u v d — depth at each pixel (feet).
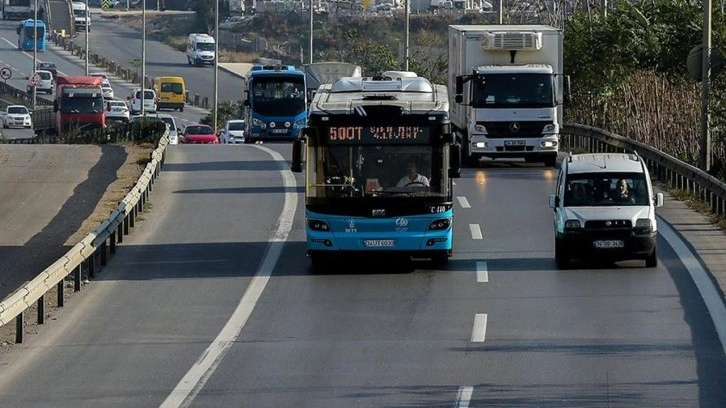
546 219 222.28
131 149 386.11
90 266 176.55
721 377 112.57
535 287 162.71
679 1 340.59
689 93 330.34
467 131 304.50
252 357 125.70
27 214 253.85
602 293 157.28
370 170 174.60
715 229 206.59
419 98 184.75
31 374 119.44
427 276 172.55
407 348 128.57
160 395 109.81
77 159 353.31
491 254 189.06
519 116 298.35
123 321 146.30
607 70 366.22
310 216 175.11
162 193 267.59
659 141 340.39
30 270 195.00
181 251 197.36
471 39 302.86
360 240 174.09
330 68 462.19
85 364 123.65
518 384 111.24
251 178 292.61
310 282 169.89
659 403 103.04
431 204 174.19
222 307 153.89
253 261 187.62
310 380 114.93
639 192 178.50
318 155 174.81
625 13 358.64
